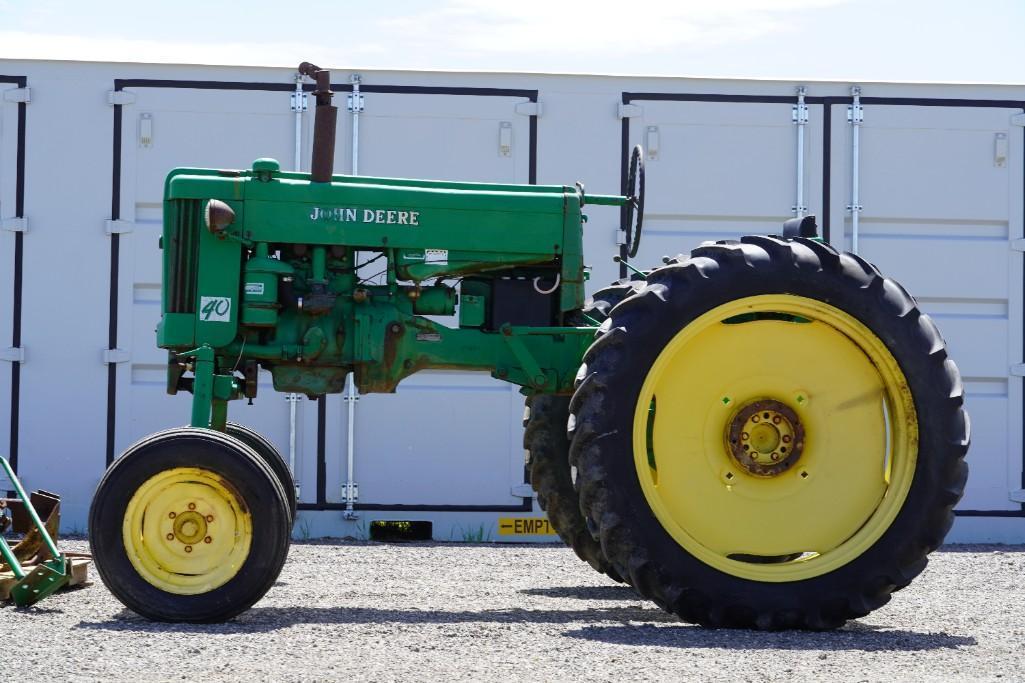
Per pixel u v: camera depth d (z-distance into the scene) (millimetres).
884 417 5316
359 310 5637
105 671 3988
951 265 8508
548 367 5742
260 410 8234
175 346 5551
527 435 6406
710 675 4059
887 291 5215
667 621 5266
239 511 4965
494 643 4547
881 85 8477
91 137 8195
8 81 8164
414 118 8312
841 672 4168
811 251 5207
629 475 5027
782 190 8453
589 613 5438
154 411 8195
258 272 5488
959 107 8500
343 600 5684
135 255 8203
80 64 8188
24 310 8164
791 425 5289
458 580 6461
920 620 5355
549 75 8352
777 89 8453
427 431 8289
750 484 5293
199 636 4602
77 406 8172
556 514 6281
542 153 8359
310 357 5543
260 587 4941
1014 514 8430
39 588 5234
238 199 5523
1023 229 8523
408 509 8266
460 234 5637
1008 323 8508
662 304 5062
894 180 8492
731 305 5090
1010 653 4562
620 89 8398
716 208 8414
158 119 8219
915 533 5137
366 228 5574
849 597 5086
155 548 4949
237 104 8242
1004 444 8453
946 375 5195
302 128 8250
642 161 5832
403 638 4625
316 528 8234
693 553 5059
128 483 4938
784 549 5273
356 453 8258
